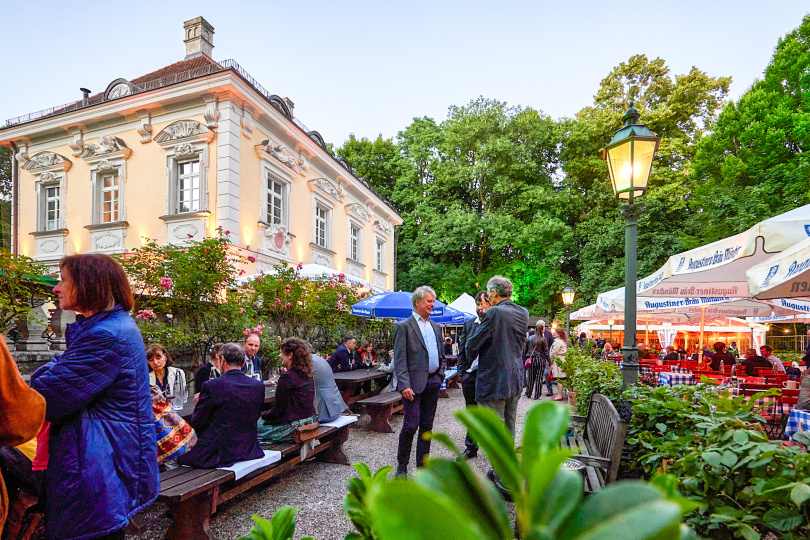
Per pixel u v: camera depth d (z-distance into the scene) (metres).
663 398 2.73
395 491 0.29
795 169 16.62
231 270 7.12
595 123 28.28
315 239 16.00
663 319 16.12
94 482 1.83
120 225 12.56
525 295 26.66
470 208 27.98
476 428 0.43
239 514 3.59
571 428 4.64
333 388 5.01
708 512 1.65
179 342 5.96
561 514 0.38
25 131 14.06
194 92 11.63
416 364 4.43
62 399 1.80
